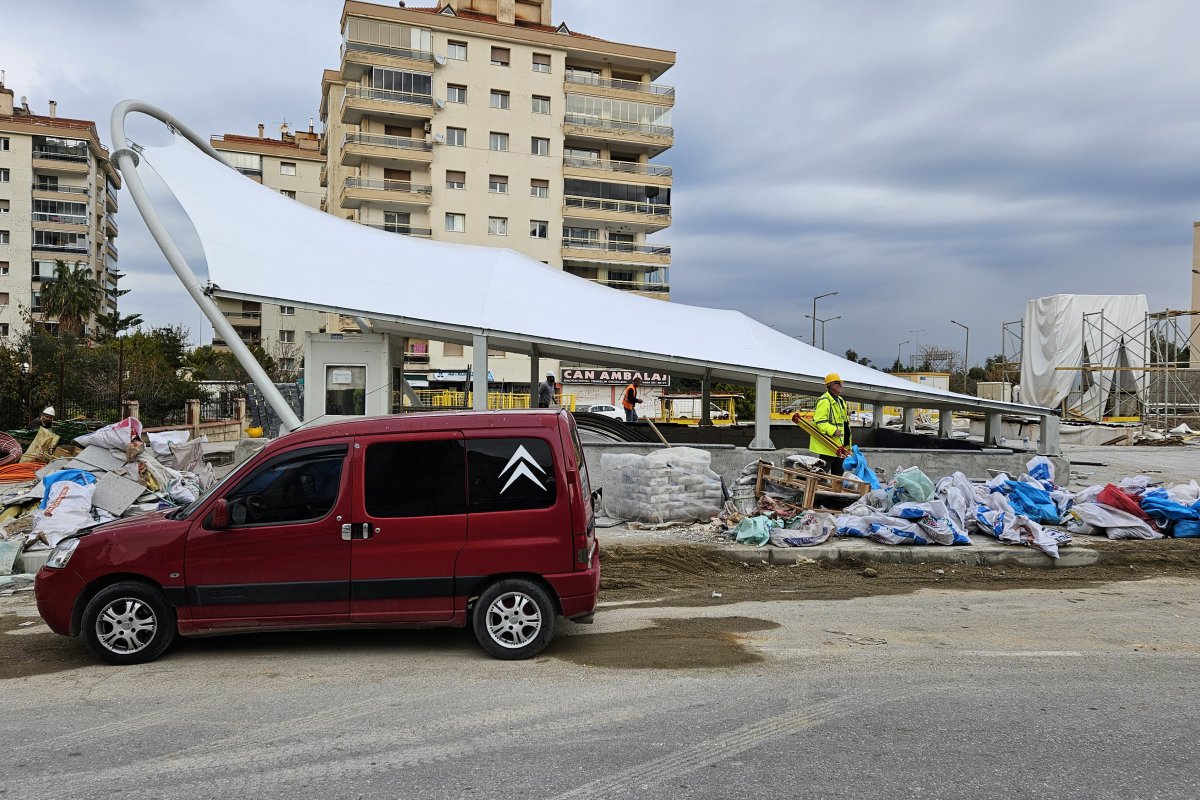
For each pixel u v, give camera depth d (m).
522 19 59.84
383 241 16.73
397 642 5.85
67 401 23.41
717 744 3.94
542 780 3.55
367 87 49.19
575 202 54.12
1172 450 23.27
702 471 10.47
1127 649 5.62
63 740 4.07
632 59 56.25
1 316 63.47
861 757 3.77
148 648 5.37
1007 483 10.38
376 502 5.42
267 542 5.37
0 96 65.94
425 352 51.47
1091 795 3.40
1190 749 3.88
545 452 5.50
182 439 12.56
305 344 14.09
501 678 5.01
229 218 14.98
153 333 51.19
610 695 4.68
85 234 66.06
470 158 51.62
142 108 15.77
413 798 3.38
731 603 7.03
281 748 3.93
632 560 8.52
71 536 5.59
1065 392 33.66
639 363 16.75
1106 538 9.45
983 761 3.73
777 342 15.93
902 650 5.59
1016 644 5.75
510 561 5.42
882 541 8.91
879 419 19.31
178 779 3.59
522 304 14.50
